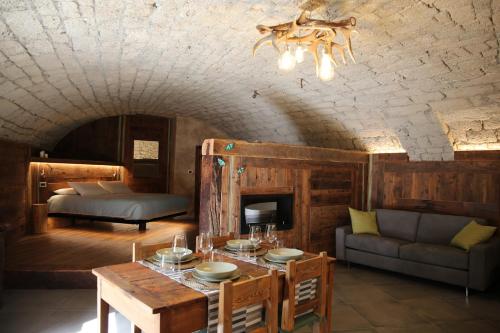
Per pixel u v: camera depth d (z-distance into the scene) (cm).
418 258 436
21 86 399
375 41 327
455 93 398
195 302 169
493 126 430
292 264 203
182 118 827
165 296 170
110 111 721
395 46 332
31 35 293
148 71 445
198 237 265
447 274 414
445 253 416
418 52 337
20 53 321
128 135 810
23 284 382
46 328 295
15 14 256
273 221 455
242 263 231
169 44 348
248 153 418
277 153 449
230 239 290
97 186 705
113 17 280
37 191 612
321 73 254
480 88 376
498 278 433
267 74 446
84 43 328
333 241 538
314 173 505
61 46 327
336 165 541
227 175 404
